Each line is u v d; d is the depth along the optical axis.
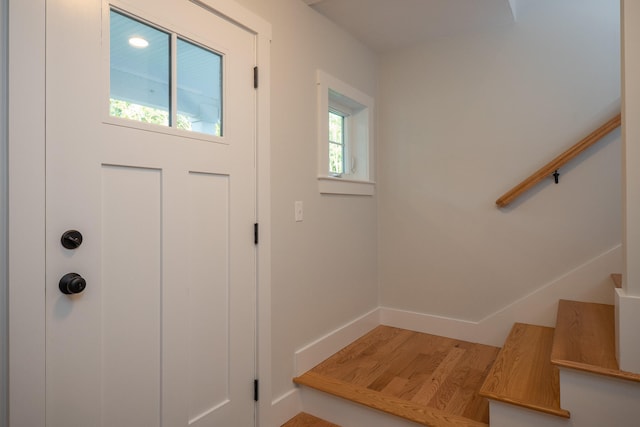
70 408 1.11
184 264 1.43
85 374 1.14
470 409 1.65
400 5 2.13
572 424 1.35
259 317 1.73
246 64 1.69
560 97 2.22
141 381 1.29
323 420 1.88
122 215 1.24
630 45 1.27
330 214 2.28
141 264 1.29
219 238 1.56
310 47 2.10
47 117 1.06
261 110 1.75
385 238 2.83
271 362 1.80
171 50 1.38
